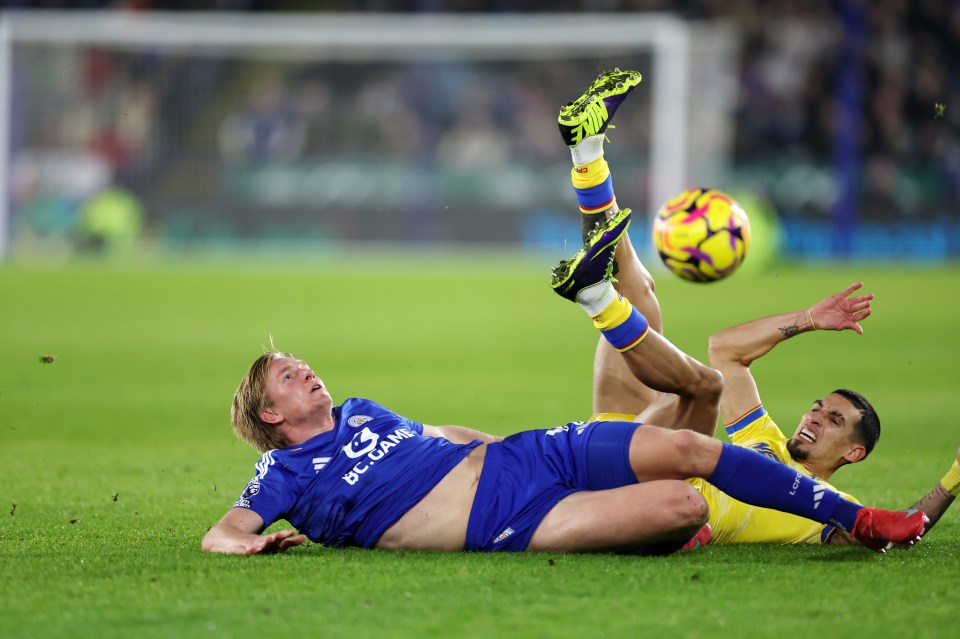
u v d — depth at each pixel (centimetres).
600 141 1764
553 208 10081
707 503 1531
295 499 1566
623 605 1269
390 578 1383
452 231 10150
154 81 9988
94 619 1234
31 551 1580
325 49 10375
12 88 9206
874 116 10312
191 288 6862
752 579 1375
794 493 1474
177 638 1173
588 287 1540
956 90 10512
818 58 10712
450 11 11369
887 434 2781
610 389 1797
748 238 2089
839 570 1427
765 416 1808
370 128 10538
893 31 10656
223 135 10131
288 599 1301
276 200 10075
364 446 1573
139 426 2983
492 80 10625
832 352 4431
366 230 10131
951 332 5022
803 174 9975
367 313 5881
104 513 1916
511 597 1300
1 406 3284
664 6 11144
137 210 9812
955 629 1194
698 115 9425
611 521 1461
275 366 1645
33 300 6131
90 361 4228
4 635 1185
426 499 1534
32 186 9344
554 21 10075
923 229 9619
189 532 1739
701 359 4091
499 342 4884
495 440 1723
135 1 11219
